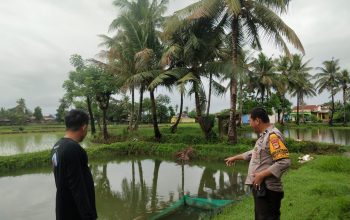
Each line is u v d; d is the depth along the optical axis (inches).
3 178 505.7
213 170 552.7
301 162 527.2
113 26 1003.9
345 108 2250.2
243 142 704.4
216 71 729.6
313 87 2052.2
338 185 302.8
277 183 147.4
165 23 774.5
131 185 449.7
